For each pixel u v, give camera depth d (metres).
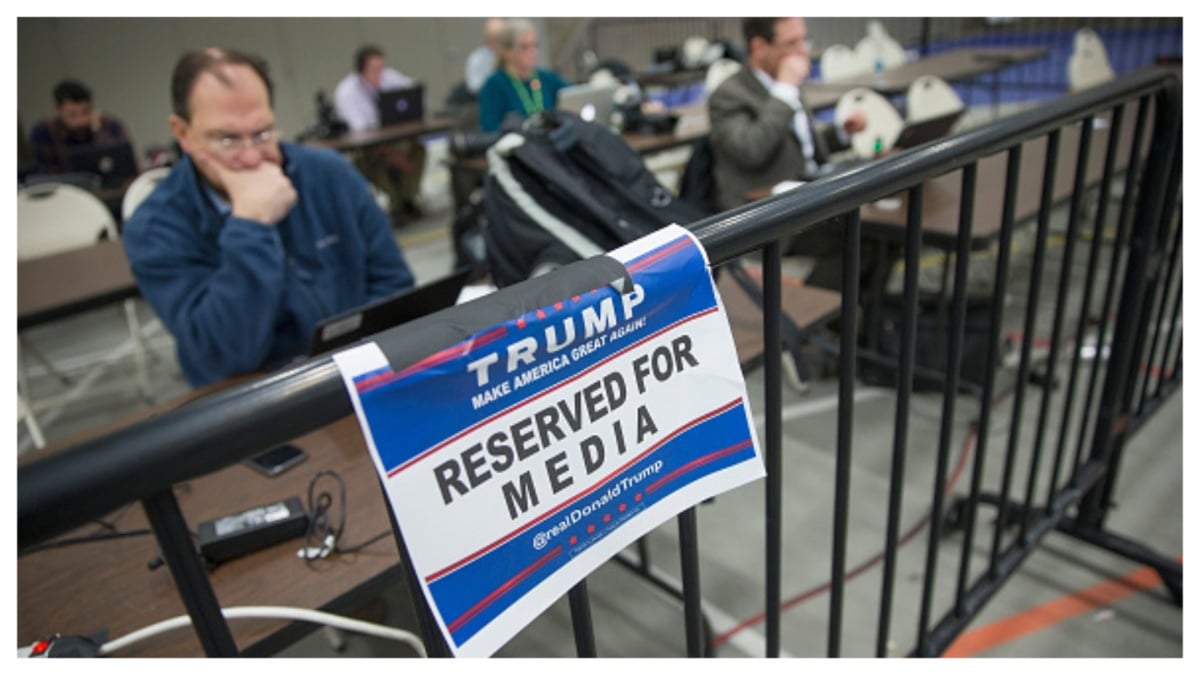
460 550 0.50
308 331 1.77
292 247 1.79
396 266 1.99
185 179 1.65
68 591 0.97
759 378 1.42
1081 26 6.33
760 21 2.82
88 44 6.79
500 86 4.17
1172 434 2.28
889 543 1.12
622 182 1.65
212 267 1.69
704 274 0.62
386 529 1.05
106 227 2.90
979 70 4.88
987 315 2.64
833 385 2.69
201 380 1.69
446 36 8.75
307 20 7.78
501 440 0.51
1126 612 1.70
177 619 0.86
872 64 5.48
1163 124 1.31
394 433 0.46
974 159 0.88
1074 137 2.79
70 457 0.37
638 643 1.73
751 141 2.74
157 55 7.18
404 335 0.46
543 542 0.55
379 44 8.32
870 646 1.66
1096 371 1.53
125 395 3.14
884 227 2.06
